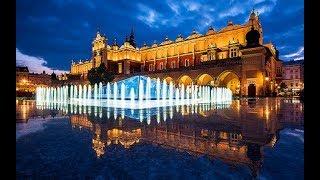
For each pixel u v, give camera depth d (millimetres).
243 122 8969
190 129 7301
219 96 33656
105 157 4133
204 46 70500
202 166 3621
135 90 34625
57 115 11766
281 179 3051
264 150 4664
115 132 6793
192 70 54938
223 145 5125
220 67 49562
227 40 65188
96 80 58469
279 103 23188
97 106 18984
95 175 3188
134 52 89500
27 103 24625
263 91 42938
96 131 6988
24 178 3064
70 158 4062
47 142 5387
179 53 76938
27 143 5281
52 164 3709
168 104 22188
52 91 34375
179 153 4426
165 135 6352
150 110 14992
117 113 12812
